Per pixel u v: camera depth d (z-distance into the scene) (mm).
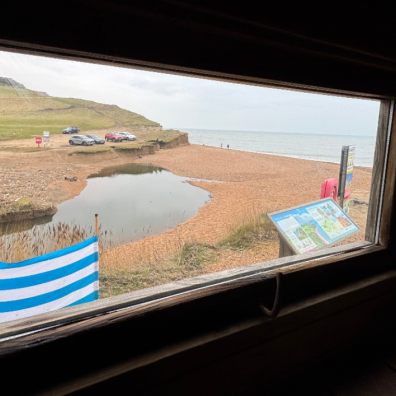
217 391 682
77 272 651
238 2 557
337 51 729
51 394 509
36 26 431
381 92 872
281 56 670
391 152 966
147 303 631
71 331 544
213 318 699
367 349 984
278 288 721
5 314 575
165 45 534
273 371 775
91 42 471
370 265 987
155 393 599
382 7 785
